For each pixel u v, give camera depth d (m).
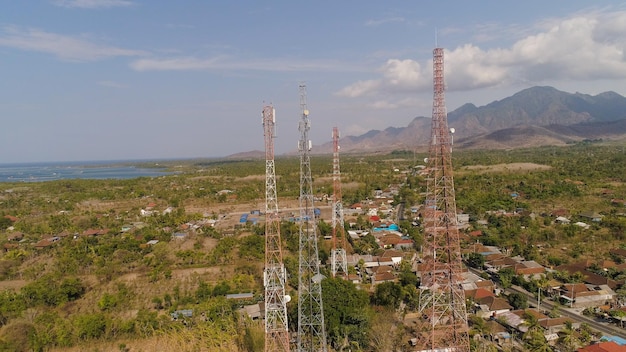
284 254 125.25
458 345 62.34
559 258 113.81
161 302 93.75
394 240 137.75
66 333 77.00
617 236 131.12
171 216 191.25
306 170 72.69
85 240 146.50
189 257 126.44
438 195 65.06
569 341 67.94
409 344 71.69
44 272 118.62
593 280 97.00
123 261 125.31
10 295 96.19
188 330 78.69
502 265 111.12
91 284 109.19
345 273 103.12
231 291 98.44
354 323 75.38
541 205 183.50
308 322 73.00
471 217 165.25
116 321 81.25
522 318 78.31
